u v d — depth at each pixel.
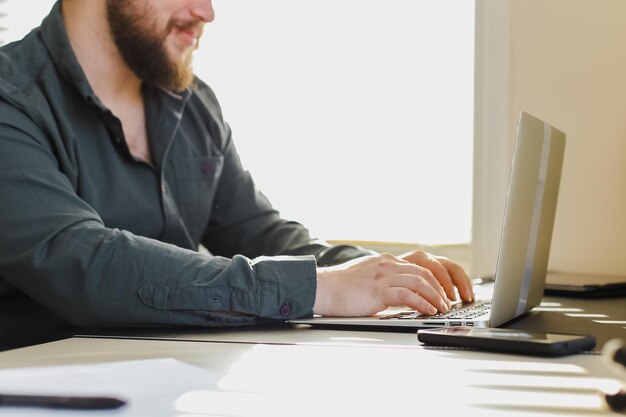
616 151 1.87
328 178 2.23
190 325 0.95
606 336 0.89
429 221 2.14
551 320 1.06
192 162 1.49
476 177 2.08
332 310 0.97
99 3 1.37
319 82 2.23
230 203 1.64
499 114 2.03
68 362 0.71
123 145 1.33
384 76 2.17
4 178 1.06
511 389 0.59
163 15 1.37
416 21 2.14
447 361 0.71
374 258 1.04
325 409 0.53
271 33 2.27
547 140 1.03
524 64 1.99
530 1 1.97
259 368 0.67
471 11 2.09
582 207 1.90
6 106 1.15
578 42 1.91
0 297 1.28
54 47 1.28
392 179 2.17
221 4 2.30
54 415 0.52
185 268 0.96
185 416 0.51
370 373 0.65
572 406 0.54
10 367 0.68
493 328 0.85
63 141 1.24
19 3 2.21
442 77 2.12
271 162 2.27
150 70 1.38
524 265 1.01
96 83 1.38
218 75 2.30
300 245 1.53
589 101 1.90
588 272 1.90
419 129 2.15
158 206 1.39
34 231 1.01
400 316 0.97
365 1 2.18
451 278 1.21
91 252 0.97
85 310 0.95
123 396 0.57
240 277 0.95
